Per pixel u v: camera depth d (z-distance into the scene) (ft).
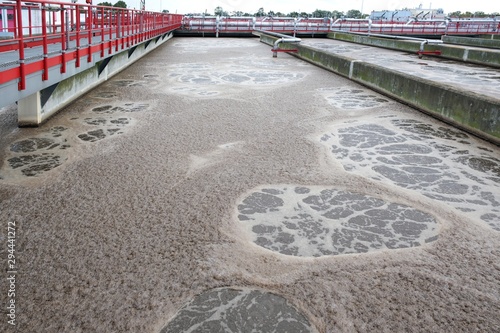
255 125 26.86
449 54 67.67
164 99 34.32
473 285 11.35
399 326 9.82
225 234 13.76
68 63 23.53
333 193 17.15
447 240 13.73
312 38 116.26
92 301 10.49
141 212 15.01
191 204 15.74
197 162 20.06
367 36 96.27
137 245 12.92
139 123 26.81
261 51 77.10
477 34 113.70
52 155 20.71
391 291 11.07
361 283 11.42
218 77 46.52
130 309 10.28
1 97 15.64
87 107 31.01
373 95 38.11
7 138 23.26
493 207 16.19
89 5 27.14
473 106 25.79
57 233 13.48
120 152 21.21
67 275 11.43
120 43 38.17
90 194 16.37
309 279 11.60
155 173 18.57
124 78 44.45
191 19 114.21
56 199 15.89
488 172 19.81
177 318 10.09
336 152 22.16
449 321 9.99
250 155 21.21
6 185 17.11
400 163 20.76
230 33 115.14
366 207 16.03
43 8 19.13
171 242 13.16
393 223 14.85
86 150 21.47
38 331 9.49
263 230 14.20
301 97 36.52
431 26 115.55
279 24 115.44
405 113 31.24
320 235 14.01
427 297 10.84
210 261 12.26
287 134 25.08
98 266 11.84
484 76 50.21
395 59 67.31
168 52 72.43
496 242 13.62
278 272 11.90
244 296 10.87
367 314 10.21
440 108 29.17
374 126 27.45
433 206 16.19
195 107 31.63
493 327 9.83
